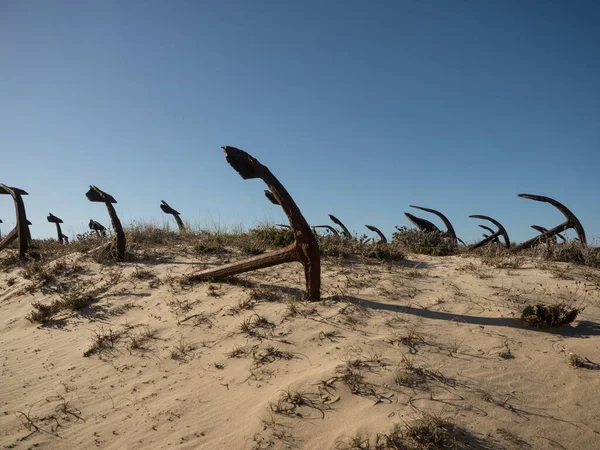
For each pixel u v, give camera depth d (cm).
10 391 529
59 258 1027
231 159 605
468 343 497
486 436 358
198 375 504
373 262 814
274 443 369
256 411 412
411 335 512
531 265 773
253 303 652
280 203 623
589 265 766
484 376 434
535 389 414
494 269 755
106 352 595
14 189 1113
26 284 920
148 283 806
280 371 479
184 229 1176
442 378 431
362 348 495
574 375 427
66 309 766
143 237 1087
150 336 613
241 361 512
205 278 754
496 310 580
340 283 707
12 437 431
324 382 432
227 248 960
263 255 677
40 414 468
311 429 380
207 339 578
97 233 1185
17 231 1116
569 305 576
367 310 596
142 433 416
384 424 370
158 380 509
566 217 862
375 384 425
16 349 659
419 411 384
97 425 440
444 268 776
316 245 624
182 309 675
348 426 376
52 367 581
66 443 416
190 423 419
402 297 641
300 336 543
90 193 966
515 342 495
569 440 354
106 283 834
